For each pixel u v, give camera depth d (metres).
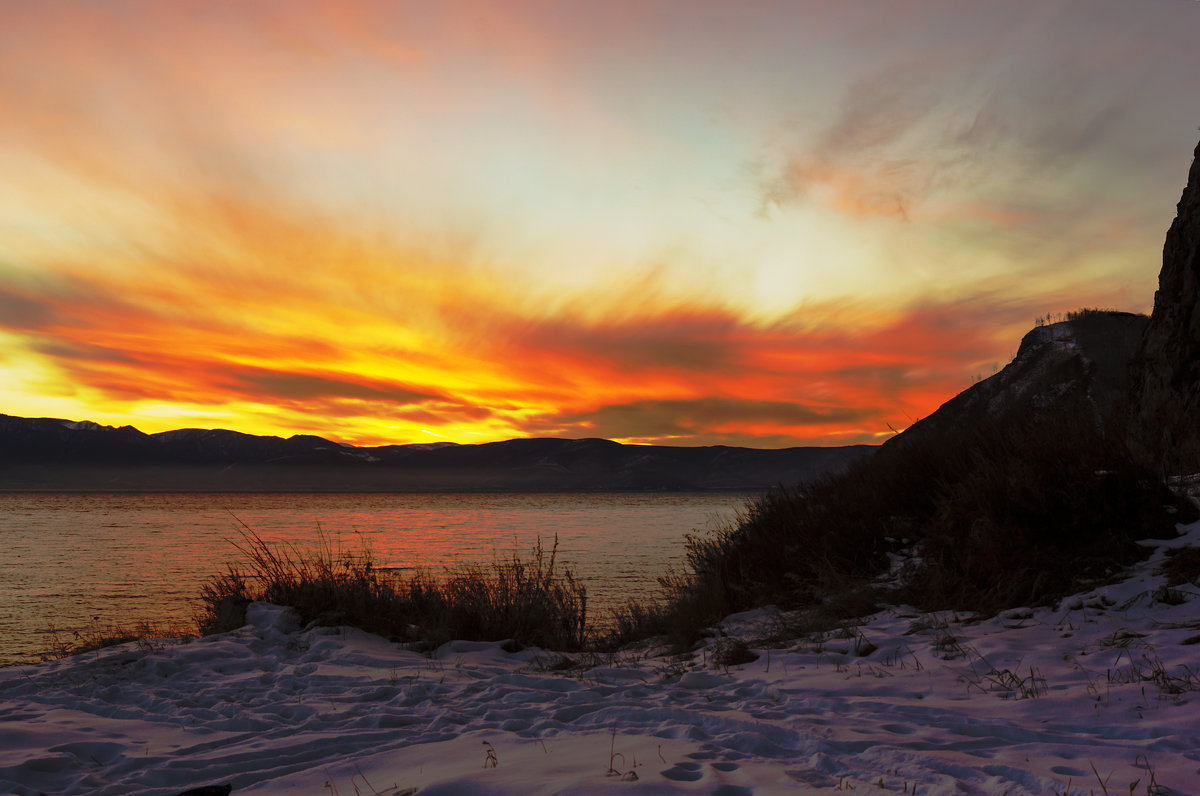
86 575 52.91
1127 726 3.97
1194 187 12.59
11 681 6.54
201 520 151.38
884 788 3.12
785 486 12.45
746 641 8.02
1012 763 3.42
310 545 64.19
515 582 10.60
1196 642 5.38
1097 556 7.68
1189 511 7.99
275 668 7.33
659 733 4.34
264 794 3.47
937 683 5.34
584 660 7.89
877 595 8.81
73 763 4.14
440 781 3.33
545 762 3.67
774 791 3.02
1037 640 6.16
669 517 144.88
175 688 6.39
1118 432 8.94
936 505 9.95
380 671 7.11
